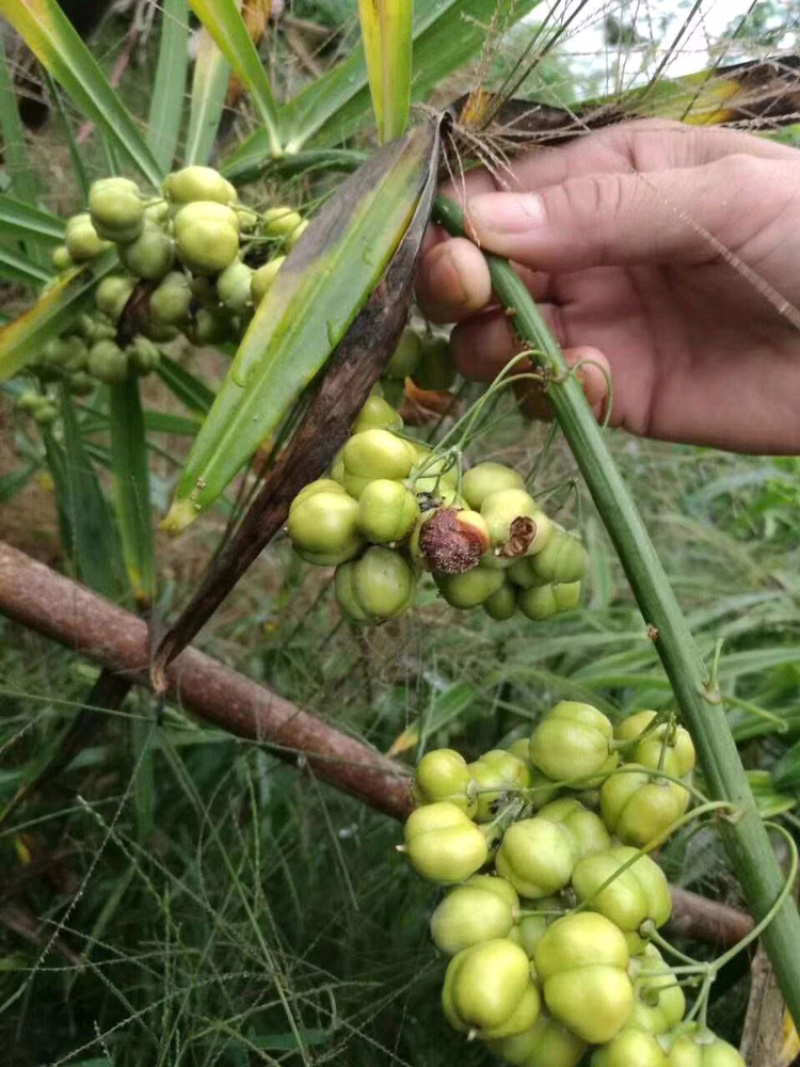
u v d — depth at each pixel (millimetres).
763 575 468
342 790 301
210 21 258
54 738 369
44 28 267
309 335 201
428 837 178
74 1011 334
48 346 306
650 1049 156
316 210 264
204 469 199
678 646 179
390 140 227
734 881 349
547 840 176
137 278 279
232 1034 259
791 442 324
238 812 364
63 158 422
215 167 397
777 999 256
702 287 295
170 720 355
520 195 239
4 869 347
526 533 194
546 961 161
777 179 236
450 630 402
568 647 393
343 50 383
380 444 198
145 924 335
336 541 196
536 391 229
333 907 354
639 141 261
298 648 424
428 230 262
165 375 369
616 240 240
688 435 330
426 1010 330
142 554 303
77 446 319
